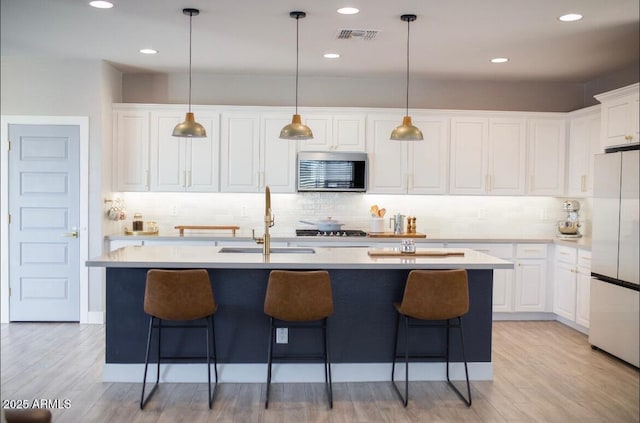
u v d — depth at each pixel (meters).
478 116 6.07
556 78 6.16
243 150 5.93
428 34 4.52
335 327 3.99
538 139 6.12
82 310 5.59
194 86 6.16
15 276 5.59
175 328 3.93
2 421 1.32
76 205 5.56
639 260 4.15
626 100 4.45
